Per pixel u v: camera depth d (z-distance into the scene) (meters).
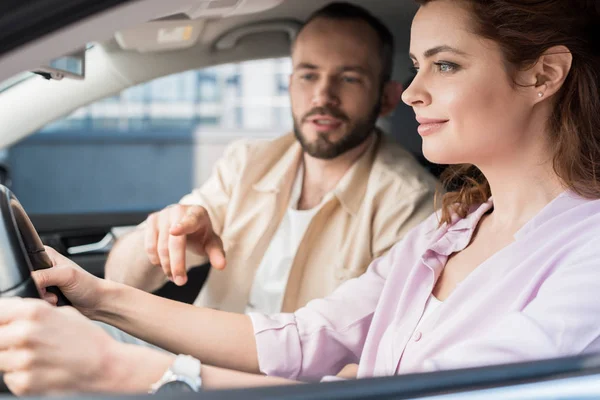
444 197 1.32
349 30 1.97
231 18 1.94
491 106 1.10
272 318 1.37
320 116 1.95
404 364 1.16
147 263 1.87
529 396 0.80
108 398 0.74
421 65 1.13
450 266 1.23
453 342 1.10
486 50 1.08
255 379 0.97
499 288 1.09
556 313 0.96
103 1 0.72
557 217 1.10
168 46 1.95
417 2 1.15
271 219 2.01
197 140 7.78
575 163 1.11
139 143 8.05
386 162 1.98
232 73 8.59
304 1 2.00
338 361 1.37
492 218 1.23
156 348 1.35
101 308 1.28
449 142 1.12
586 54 1.11
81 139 8.05
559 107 1.13
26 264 0.97
